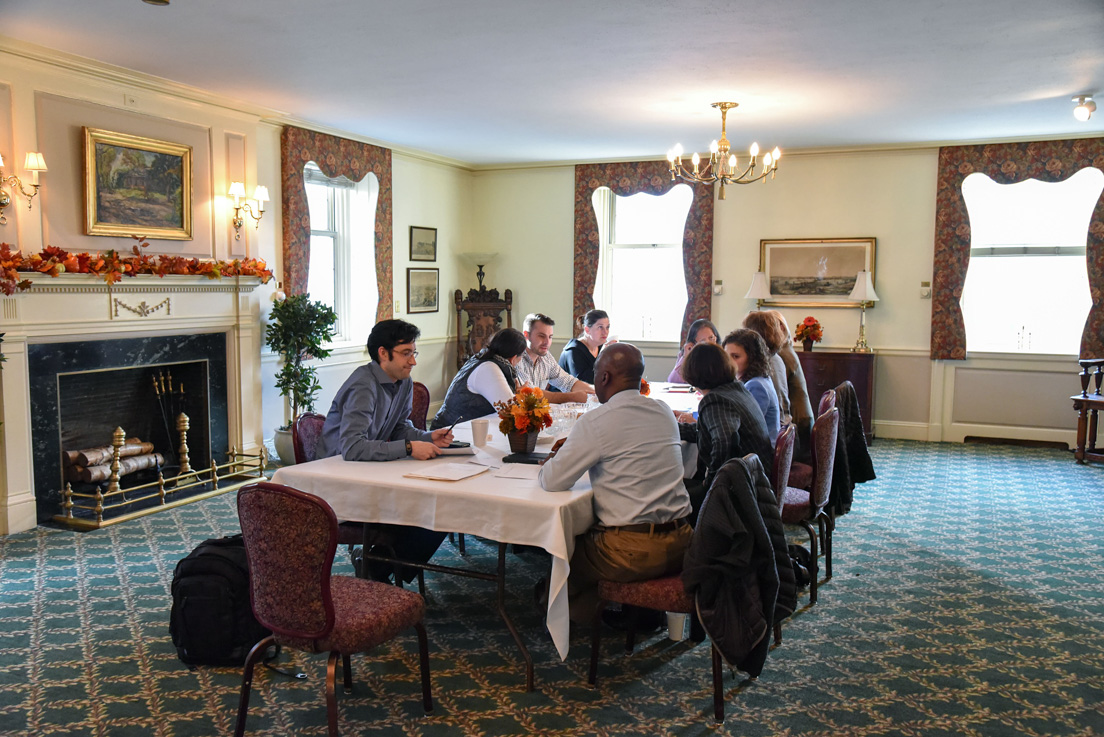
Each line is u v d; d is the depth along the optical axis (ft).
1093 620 11.34
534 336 16.49
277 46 14.26
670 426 9.23
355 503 9.50
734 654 8.26
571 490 9.17
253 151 19.81
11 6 12.17
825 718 8.68
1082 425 21.76
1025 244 24.16
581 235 27.63
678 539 8.99
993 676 9.64
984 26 12.88
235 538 10.06
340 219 24.16
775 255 25.86
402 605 8.21
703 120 20.58
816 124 21.04
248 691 7.95
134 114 16.70
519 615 11.43
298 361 20.17
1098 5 11.84
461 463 10.28
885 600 12.07
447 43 13.99
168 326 17.52
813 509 12.00
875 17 12.49
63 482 15.83
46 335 14.99
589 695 9.14
